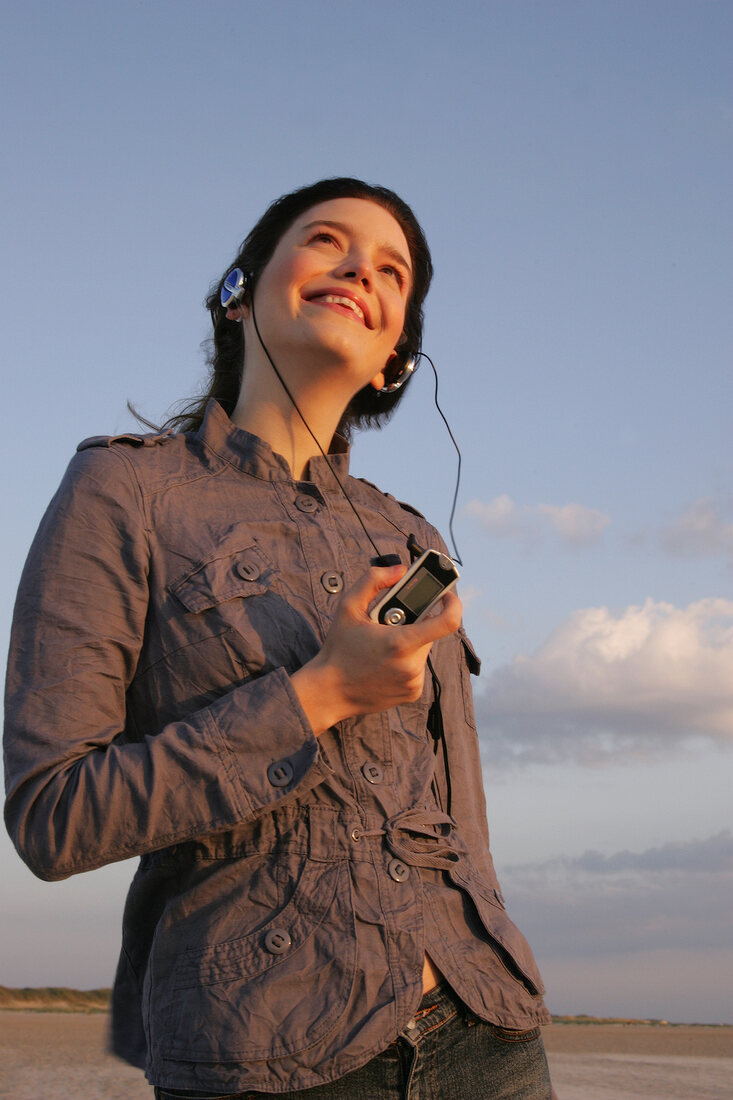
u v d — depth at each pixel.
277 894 1.44
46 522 1.66
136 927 1.58
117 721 1.55
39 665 1.51
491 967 1.56
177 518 1.69
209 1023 1.34
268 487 1.84
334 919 1.42
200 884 1.46
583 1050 13.03
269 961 1.38
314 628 1.66
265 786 1.42
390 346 2.01
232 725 1.44
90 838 1.39
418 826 1.58
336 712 1.50
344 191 2.13
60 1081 8.41
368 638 1.47
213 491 1.77
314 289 1.92
